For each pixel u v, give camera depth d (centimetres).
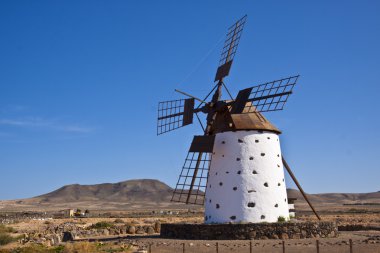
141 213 9944
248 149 3291
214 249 2531
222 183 3284
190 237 3106
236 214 3192
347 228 4428
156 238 3228
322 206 15775
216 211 3266
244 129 3316
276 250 2442
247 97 3331
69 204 19988
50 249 2627
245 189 3216
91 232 4250
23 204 19712
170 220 6200
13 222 5784
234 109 3344
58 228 4584
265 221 3167
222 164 3319
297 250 2433
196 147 3431
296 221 3209
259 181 3234
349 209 11962
